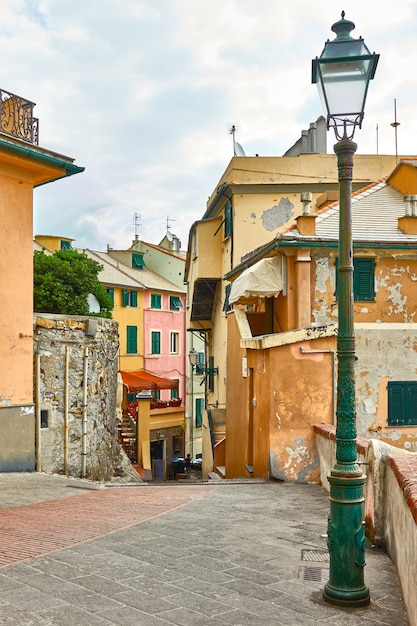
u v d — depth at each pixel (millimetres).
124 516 8633
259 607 5102
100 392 16922
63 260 19594
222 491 11164
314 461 12188
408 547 4957
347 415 5473
